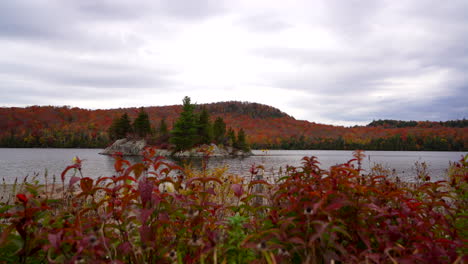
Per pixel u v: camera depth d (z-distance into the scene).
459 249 1.88
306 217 1.74
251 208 2.27
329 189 2.02
